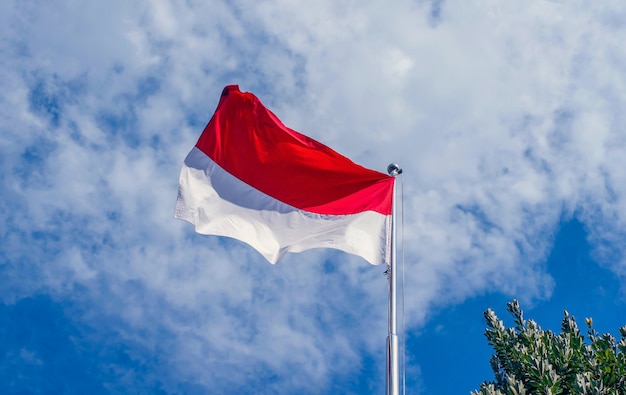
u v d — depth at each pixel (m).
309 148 12.57
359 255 12.21
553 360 12.62
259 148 12.47
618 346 12.39
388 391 9.91
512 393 11.83
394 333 10.70
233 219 11.98
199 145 12.28
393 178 12.72
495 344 13.55
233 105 12.62
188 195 11.95
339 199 12.46
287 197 12.27
